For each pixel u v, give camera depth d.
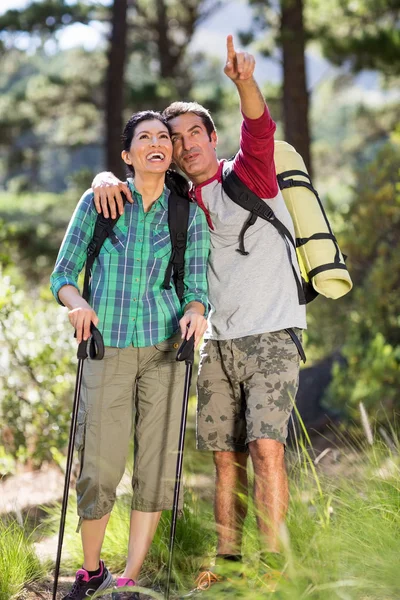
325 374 14.52
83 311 5.41
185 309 5.77
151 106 30.88
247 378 5.95
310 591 4.80
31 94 34.31
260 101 5.59
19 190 36.47
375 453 6.59
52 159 69.00
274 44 27.03
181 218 5.82
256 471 5.70
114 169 28.16
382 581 4.96
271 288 5.90
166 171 6.14
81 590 5.70
